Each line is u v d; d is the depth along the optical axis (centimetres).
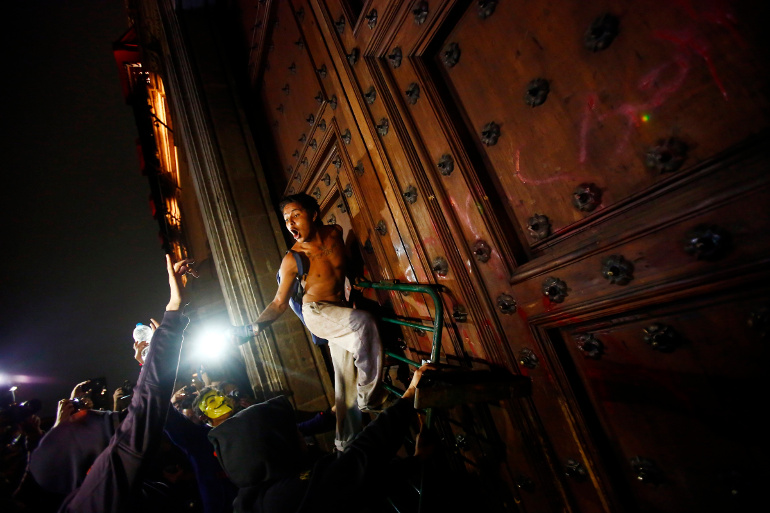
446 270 171
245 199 359
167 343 139
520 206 135
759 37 74
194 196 629
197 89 378
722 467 94
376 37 181
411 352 220
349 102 218
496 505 179
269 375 321
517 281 136
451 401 135
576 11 106
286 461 137
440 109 154
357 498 127
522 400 148
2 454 159
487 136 140
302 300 225
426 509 160
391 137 184
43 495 165
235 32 412
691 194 87
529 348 141
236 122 385
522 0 121
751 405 86
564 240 121
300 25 270
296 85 303
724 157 82
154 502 195
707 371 93
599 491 122
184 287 155
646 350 106
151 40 494
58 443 149
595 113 106
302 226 207
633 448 116
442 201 162
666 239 93
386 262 215
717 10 80
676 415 102
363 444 137
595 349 120
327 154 282
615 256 104
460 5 142
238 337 210
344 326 201
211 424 176
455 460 204
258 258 346
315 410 324
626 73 98
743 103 78
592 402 126
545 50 117
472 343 169
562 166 118
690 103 86
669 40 88
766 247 76
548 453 142
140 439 125
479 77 142
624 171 102
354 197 260
